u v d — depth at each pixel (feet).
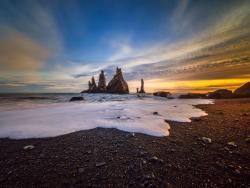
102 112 45.14
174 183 11.33
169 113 41.60
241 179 11.68
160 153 16.37
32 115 41.01
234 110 44.16
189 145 18.58
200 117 35.42
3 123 31.19
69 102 88.38
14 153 16.96
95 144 19.35
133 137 21.94
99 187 11.06
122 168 13.50
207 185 11.07
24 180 11.94
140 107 57.16
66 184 11.41
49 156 16.06
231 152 16.34
